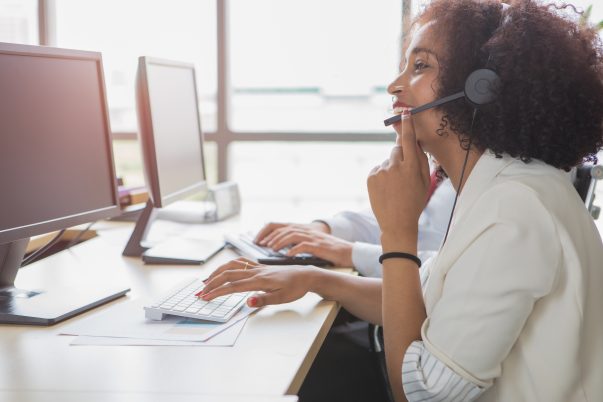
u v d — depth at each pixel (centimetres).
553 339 98
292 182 368
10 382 94
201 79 325
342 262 173
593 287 102
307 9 344
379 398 188
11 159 127
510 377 101
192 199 287
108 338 113
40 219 135
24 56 132
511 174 106
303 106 353
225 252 192
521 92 105
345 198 367
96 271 169
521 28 106
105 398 88
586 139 108
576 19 112
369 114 351
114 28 338
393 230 120
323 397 188
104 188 158
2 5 334
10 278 143
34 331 118
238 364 101
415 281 118
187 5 324
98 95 157
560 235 98
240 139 327
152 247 189
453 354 100
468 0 117
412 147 123
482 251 100
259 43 341
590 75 107
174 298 130
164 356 104
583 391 99
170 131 200
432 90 118
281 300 131
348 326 234
